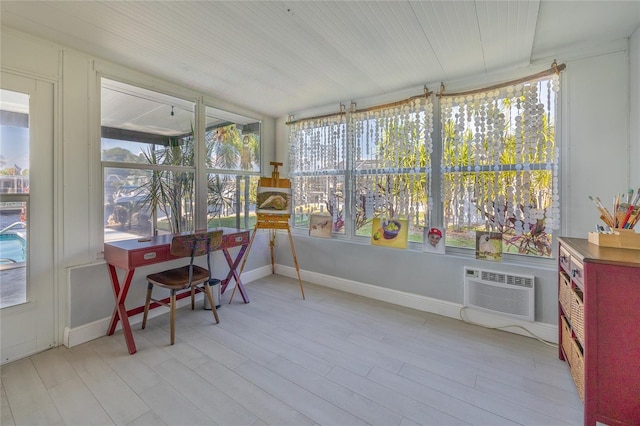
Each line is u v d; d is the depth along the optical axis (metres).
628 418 1.34
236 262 3.17
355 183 3.37
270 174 4.10
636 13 1.76
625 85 2.05
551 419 1.53
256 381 1.84
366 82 2.83
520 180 2.42
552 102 2.29
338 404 1.64
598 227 1.80
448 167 2.75
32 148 2.08
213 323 2.64
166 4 1.67
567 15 1.78
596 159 2.16
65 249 2.25
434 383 1.82
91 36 2.03
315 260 3.76
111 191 2.53
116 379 1.84
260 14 1.76
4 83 1.95
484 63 2.40
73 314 2.26
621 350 1.35
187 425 1.49
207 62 2.41
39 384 1.79
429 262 2.88
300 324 2.63
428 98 2.84
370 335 2.43
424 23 1.84
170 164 2.95
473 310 2.65
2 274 2.00
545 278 2.33
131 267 2.18
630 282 1.32
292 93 3.17
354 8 1.69
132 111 2.65
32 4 1.66
